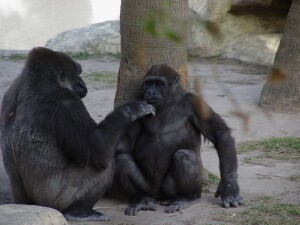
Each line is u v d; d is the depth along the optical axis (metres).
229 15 33.97
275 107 20.86
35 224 8.72
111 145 10.14
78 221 10.58
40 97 10.12
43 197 10.34
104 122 10.21
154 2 11.51
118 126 10.20
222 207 11.46
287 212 11.10
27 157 10.16
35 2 49.06
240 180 13.41
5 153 10.63
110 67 32.06
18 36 47.97
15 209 9.22
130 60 12.05
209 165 14.91
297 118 20.03
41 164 10.10
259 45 32.50
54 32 48.72
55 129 9.91
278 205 11.49
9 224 8.59
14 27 48.16
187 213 11.16
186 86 12.46
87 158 9.94
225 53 33.59
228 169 11.30
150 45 11.86
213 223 10.61
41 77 10.23
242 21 34.03
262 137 17.69
